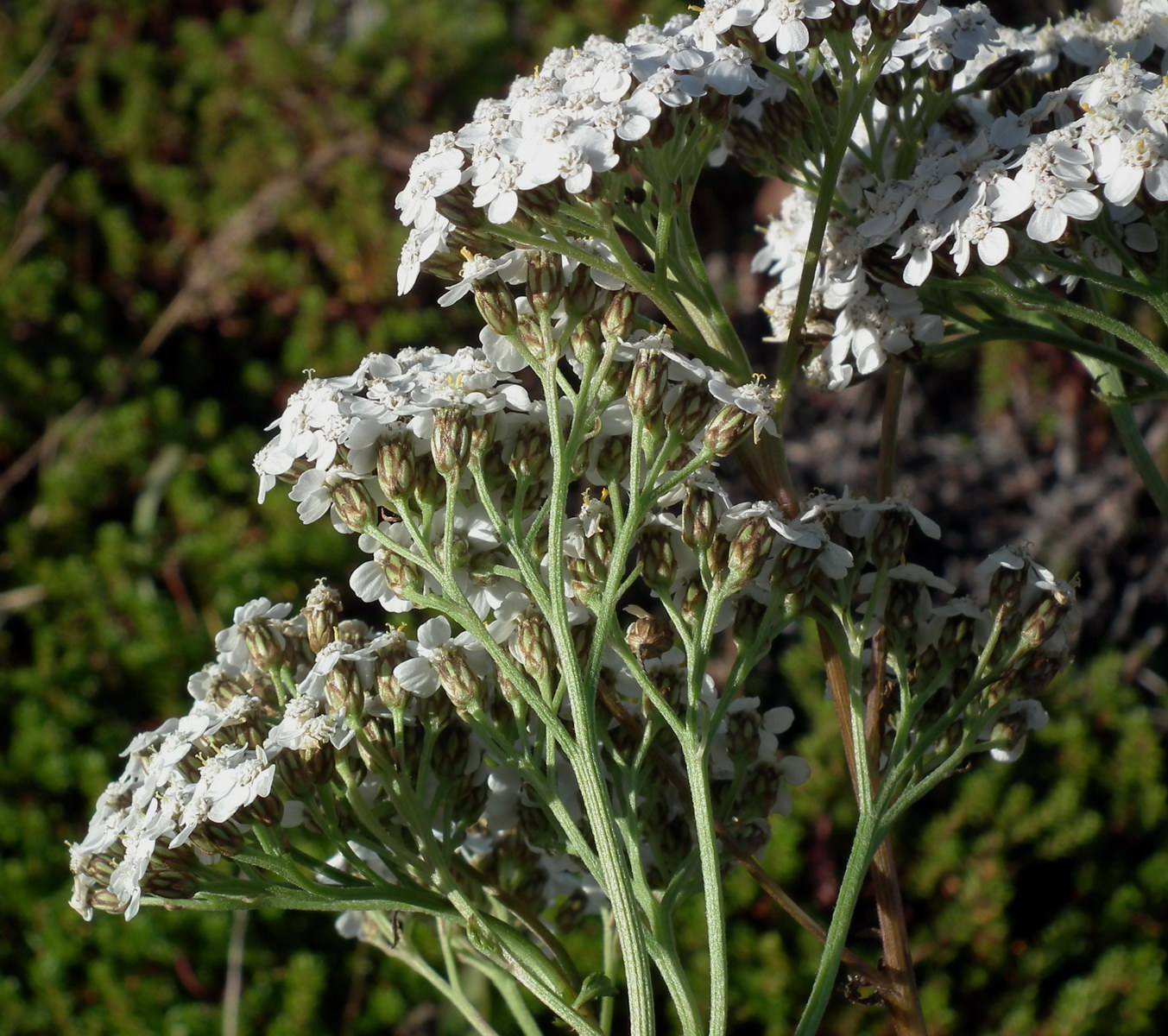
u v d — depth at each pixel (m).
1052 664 0.27
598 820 0.25
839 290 0.28
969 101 0.29
